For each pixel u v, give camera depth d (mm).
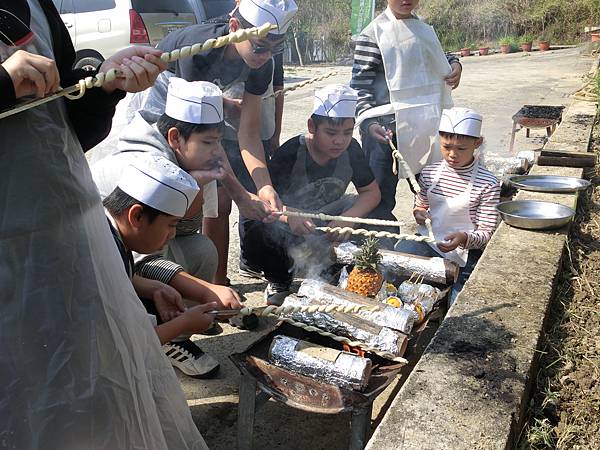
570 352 2176
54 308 1253
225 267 3432
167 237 1932
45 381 1253
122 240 1904
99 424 1319
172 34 2951
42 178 1228
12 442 1237
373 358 2072
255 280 3652
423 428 1562
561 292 2656
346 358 1886
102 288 1357
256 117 3016
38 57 1114
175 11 6223
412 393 1709
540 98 9727
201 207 2586
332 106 2850
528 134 7027
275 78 3734
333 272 2809
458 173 3121
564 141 5027
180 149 2414
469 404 1665
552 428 1808
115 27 6152
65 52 1390
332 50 16484
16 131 1195
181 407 1657
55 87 1156
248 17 2502
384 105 3547
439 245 2857
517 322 2125
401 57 3445
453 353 1920
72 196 1284
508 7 18359
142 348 1539
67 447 1287
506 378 1788
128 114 2777
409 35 3477
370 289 2326
